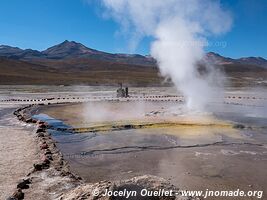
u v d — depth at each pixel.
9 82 80.50
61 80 90.62
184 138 14.50
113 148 13.02
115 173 10.01
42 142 13.51
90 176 9.77
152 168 10.40
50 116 22.30
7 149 12.66
